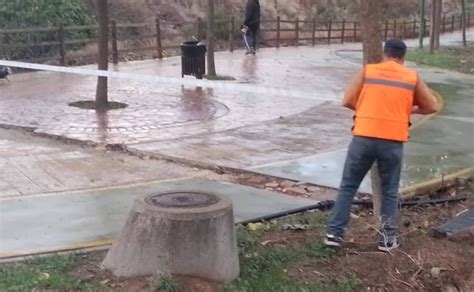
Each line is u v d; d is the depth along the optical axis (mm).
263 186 8211
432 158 9680
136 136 10859
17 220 6555
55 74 18391
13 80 17031
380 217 6031
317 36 35375
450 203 7426
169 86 16719
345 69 21891
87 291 4957
